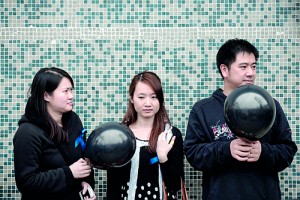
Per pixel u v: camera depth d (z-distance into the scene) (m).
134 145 2.96
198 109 3.27
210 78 3.94
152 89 3.28
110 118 3.94
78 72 3.94
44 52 3.94
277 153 3.04
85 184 3.15
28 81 3.93
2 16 3.94
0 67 3.92
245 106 2.65
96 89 3.94
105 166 2.92
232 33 3.93
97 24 3.95
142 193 3.17
